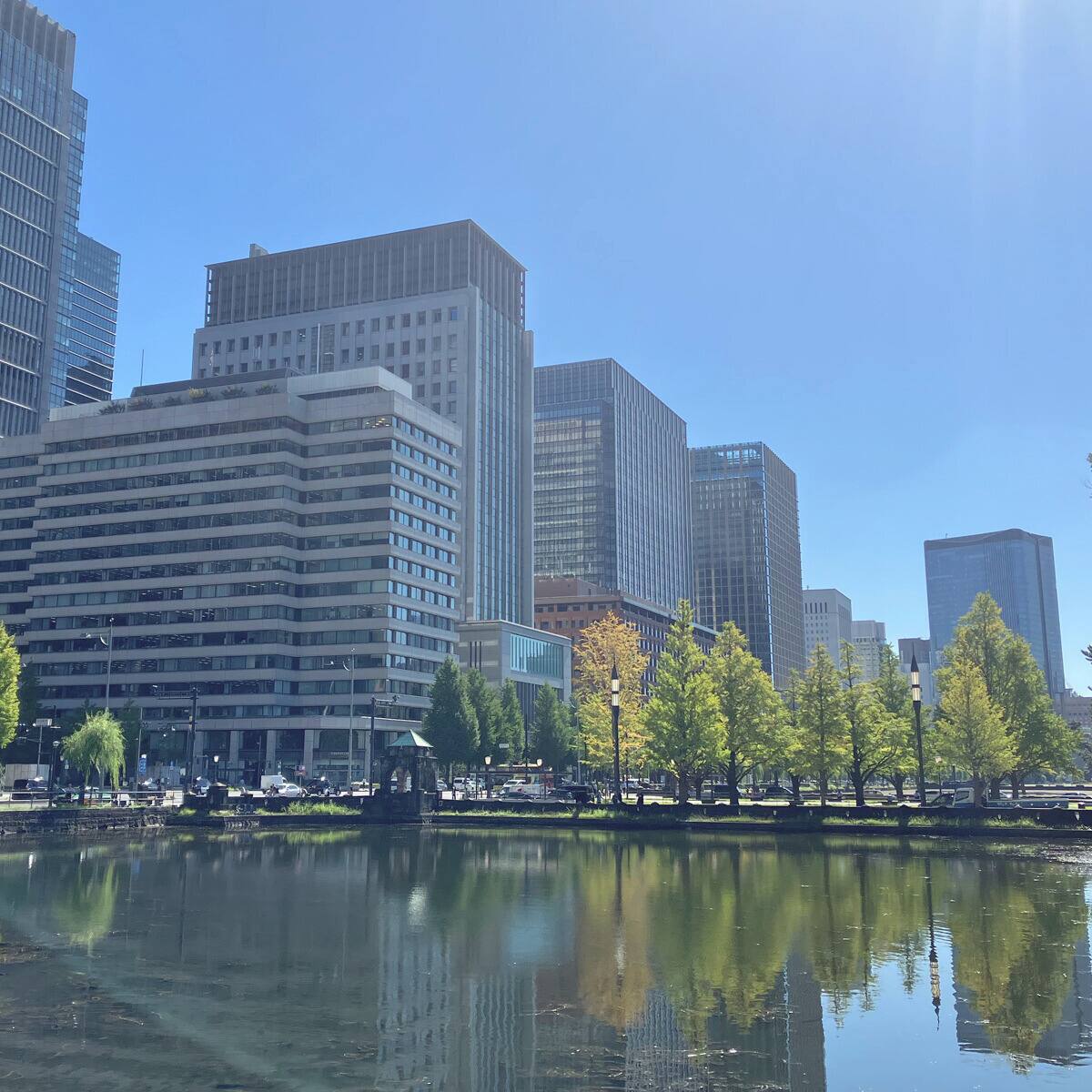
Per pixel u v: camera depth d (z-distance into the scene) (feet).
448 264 607.37
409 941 81.20
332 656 420.36
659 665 252.01
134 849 173.68
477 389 584.81
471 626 500.33
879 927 86.69
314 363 612.70
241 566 424.46
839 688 244.83
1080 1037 53.21
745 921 90.48
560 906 100.27
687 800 239.30
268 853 165.99
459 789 356.38
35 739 346.54
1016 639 277.23
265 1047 51.67
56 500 456.86
